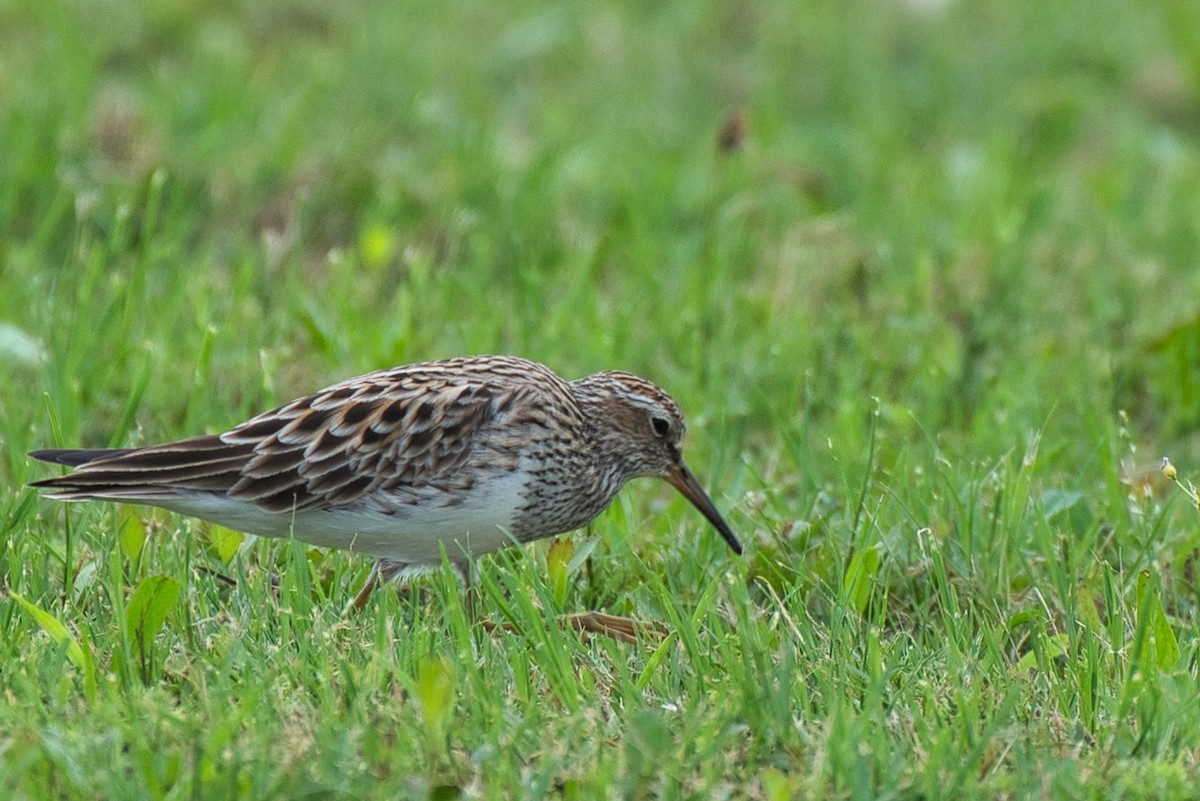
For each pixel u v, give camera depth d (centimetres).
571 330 1408
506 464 1025
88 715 827
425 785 780
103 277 1427
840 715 834
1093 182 1867
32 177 1596
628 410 1091
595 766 804
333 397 1016
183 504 982
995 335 1434
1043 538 1059
